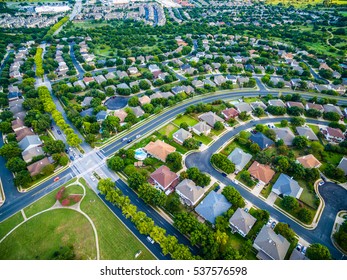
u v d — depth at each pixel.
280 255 90.75
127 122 165.25
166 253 91.25
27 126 160.12
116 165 127.12
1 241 98.12
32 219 106.19
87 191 119.06
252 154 142.75
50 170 126.00
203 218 107.25
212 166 134.12
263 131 157.88
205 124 159.00
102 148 145.88
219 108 183.62
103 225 104.19
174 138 151.62
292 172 128.38
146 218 100.88
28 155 133.50
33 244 97.12
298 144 143.88
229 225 103.75
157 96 193.12
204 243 91.31
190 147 143.50
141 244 97.56
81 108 177.00
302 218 105.00
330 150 144.38
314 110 174.62
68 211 109.50
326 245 98.44
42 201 114.12
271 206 113.50
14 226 103.44
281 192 117.44
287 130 154.62
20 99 187.62
